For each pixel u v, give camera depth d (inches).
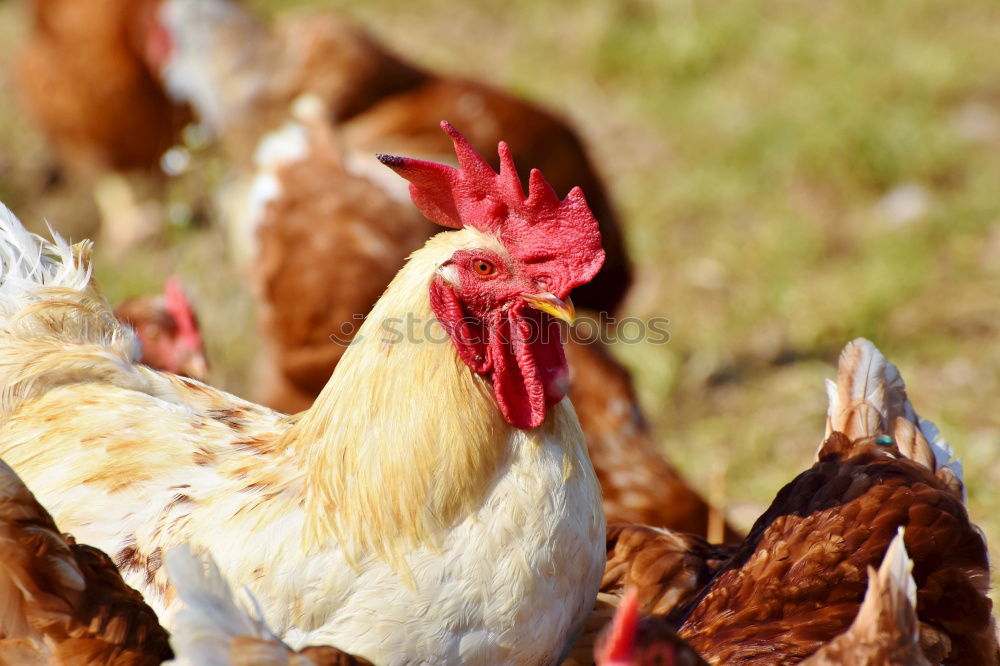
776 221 528.7
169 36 459.2
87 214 552.7
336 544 191.5
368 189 375.2
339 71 433.7
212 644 161.8
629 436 313.9
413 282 197.5
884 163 548.4
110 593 186.5
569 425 204.4
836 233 523.8
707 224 534.9
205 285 464.4
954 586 214.4
